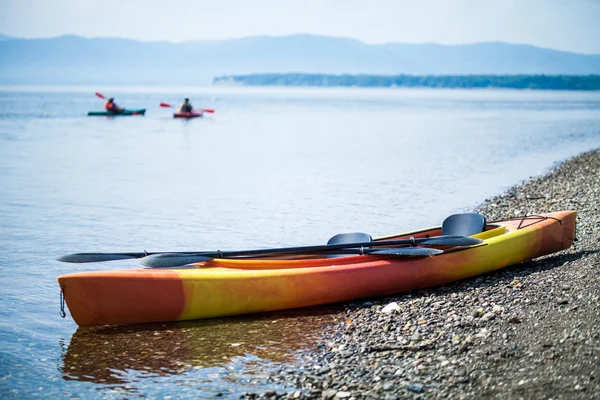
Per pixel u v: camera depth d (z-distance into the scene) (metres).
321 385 5.46
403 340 6.29
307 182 19.56
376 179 20.16
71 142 32.00
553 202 14.15
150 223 13.57
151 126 44.28
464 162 24.72
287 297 7.45
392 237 8.70
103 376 5.91
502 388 5.07
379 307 7.46
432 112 71.56
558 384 5.00
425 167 23.20
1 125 41.78
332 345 6.38
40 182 19.41
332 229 12.84
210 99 122.19
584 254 9.10
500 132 41.31
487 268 8.38
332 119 56.25
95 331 7.09
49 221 13.74
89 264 10.19
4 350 6.57
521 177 20.22
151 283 7.09
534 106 93.25
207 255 7.58
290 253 7.79
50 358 6.36
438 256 8.02
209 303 7.26
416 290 8.01
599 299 6.72
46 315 7.71
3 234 12.40
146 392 5.56
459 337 6.20
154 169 22.75
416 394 5.12
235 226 13.20
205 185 19.02
